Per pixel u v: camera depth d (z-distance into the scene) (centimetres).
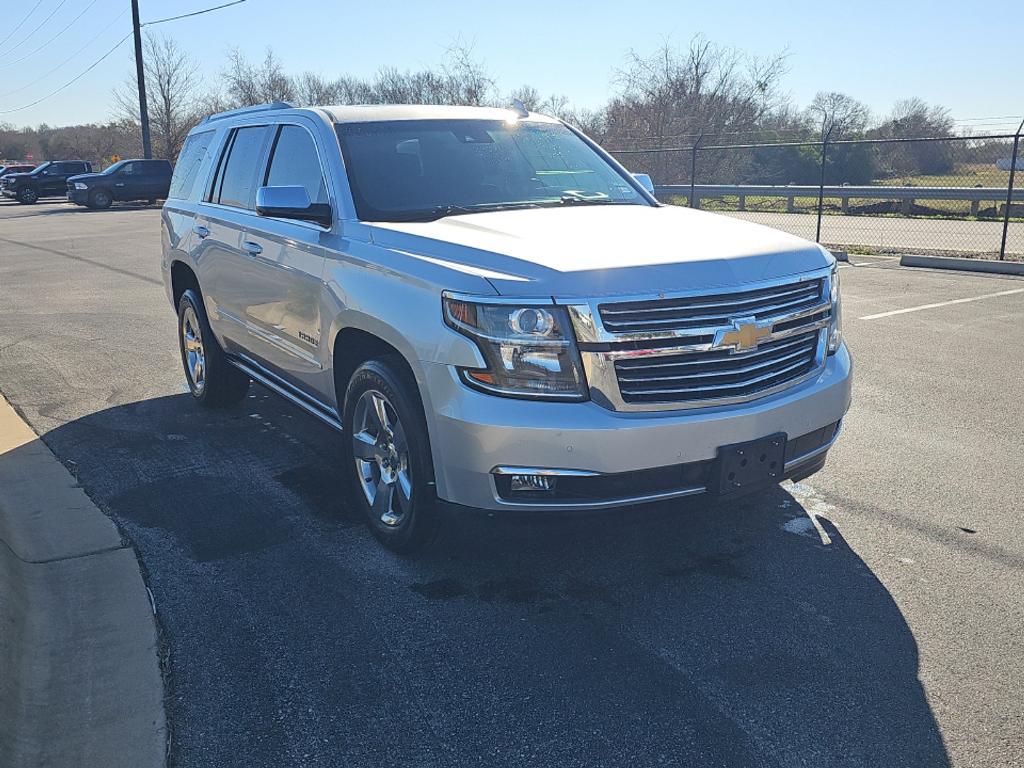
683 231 414
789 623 360
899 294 1129
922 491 489
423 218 448
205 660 340
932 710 304
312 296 459
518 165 511
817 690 316
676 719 301
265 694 319
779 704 308
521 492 359
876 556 416
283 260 490
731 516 462
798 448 395
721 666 332
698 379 361
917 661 333
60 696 315
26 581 398
